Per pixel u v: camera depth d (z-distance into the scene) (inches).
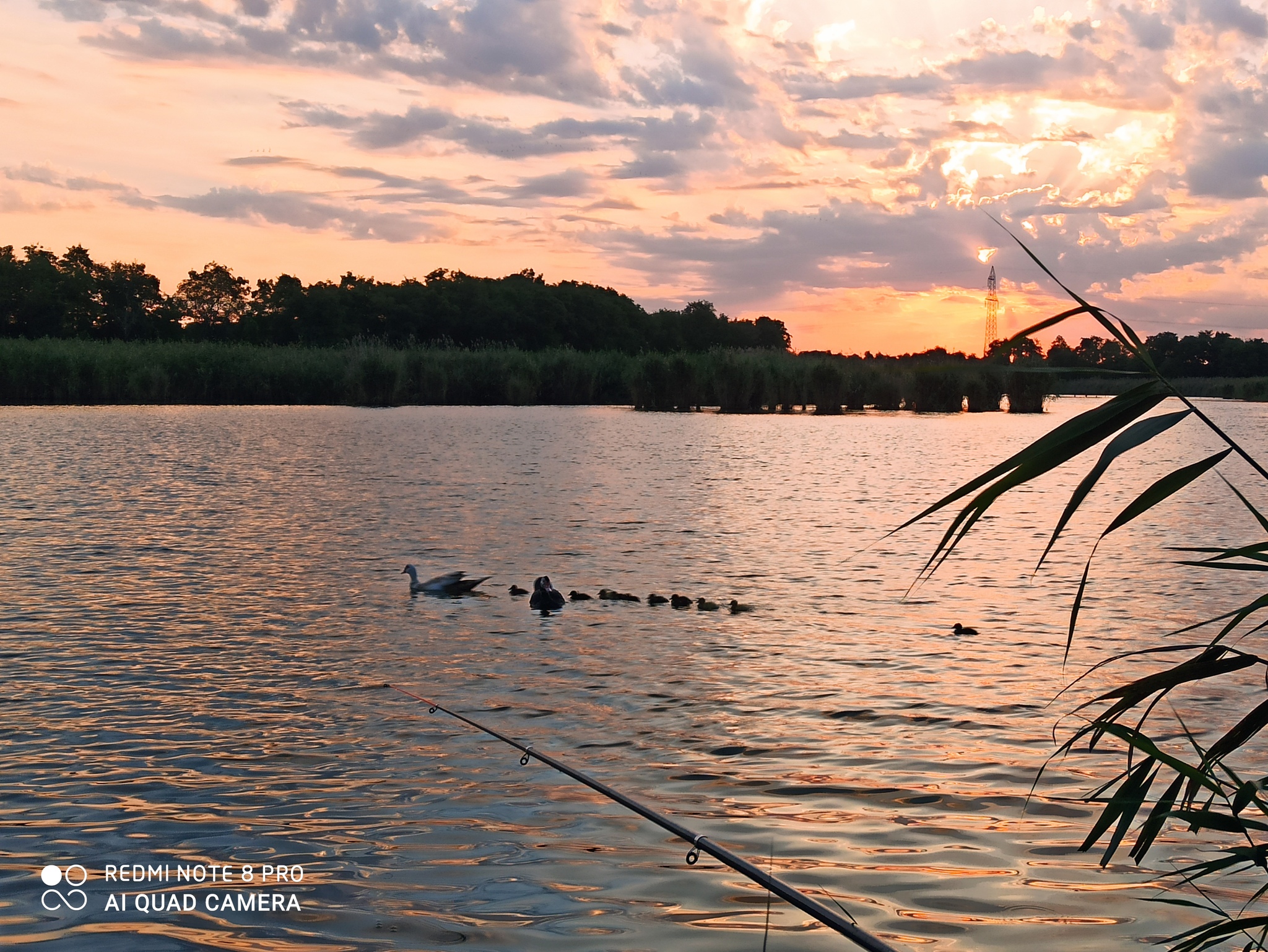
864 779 317.1
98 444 1589.6
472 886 245.3
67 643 468.4
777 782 314.7
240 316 5812.0
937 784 313.3
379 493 1074.1
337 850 264.8
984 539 829.8
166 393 2871.6
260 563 682.2
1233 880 251.6
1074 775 321.4
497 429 2068.2
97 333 5201.8
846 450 1638.8
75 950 215.5
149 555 702.5
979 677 430.0
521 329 5354.3
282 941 220.2
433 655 461.7
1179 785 174.4
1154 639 500.1
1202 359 5595.5
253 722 363.6
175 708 378.3
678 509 978.1
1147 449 1884.8
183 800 295.4
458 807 292.5
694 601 573.9
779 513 957.8
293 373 2989.7
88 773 314.0
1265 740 352.5
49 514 892.6
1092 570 696.4
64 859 258.7
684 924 229.0
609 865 257.8
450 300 5334.6
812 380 2723.9
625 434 1964.8
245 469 1285.7
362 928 225.5
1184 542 823.7
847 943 220.4
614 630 514.3
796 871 255.8
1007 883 249.9
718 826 282.2
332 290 5073.8
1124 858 264.8
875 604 581.3
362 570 665.0
